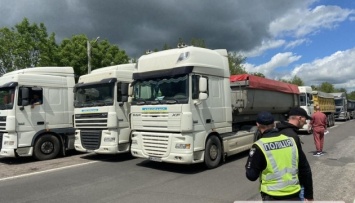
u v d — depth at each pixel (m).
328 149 12.42
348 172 8.25
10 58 24.09
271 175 3.22
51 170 9.12
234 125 11.84
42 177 8.26
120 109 10.29
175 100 8.25
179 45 9.01
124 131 10.36
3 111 10.48
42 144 11.02
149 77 8.95
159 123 8.56
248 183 7.29
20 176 8.42
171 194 6.46
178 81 8.40
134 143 9.25
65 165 9.88
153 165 9.59
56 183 7.57
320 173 8.15
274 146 3.28
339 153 11.35
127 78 10.63
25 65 24.19
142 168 9.16
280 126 3.55
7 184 7.60
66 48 27.73
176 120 8.19
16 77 10.54
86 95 10.86
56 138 11.39
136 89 9.30
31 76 10.88
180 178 7.86
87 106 10.66
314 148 12.77
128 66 10.90
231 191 6.64
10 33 24.20
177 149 8.20
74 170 9.07
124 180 7.75
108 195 6.48
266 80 13.55
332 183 7.14
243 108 11.66
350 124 29.86
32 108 10.80
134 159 10.71
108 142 10.09
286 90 15.66
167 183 7.38
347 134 18.64
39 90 11.01
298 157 3.35
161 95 8.63
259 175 3.41
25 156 11.46
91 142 10.52
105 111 10.16
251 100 12.22
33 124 10.80
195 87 8.38
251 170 3.28
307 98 20.09
